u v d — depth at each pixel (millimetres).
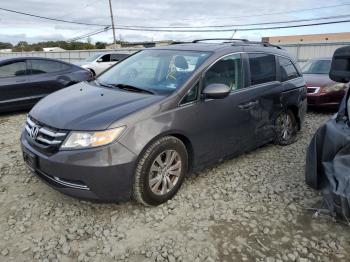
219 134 3971
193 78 3688
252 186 3941
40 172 3291
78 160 2986
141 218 3264
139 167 3201
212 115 3824
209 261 2705
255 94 4449
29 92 7617
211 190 3814
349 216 2672
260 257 2764
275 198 3670
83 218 3268
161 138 3340
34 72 7730
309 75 8680
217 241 2945
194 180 4059
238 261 2717
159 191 3439
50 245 2885
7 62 7355
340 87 7703
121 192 3135
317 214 3326
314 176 3137
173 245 2885
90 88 4082
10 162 4582
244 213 3367
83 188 3070
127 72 4336
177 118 3451
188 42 4891
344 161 2771
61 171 3051
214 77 3934
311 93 7809
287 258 2754
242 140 4375
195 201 3572
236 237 3004
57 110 3406
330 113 8008
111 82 4215
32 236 3000
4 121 7070
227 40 5113
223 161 4398
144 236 3004
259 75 4648
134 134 3123
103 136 3008
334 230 3113
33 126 3404
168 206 3473
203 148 3814
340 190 2672
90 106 3391
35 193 3738
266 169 4434
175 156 3518
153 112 3293
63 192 3178
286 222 3232
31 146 3354
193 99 3654
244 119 4297
